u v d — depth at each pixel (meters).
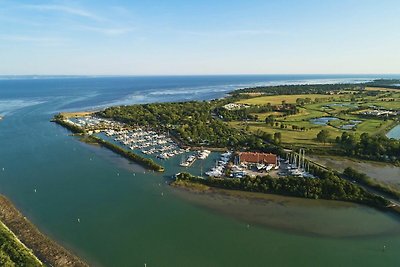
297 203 123.38
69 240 97.50
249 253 92.31
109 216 112.75
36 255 89.12
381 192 131.12
